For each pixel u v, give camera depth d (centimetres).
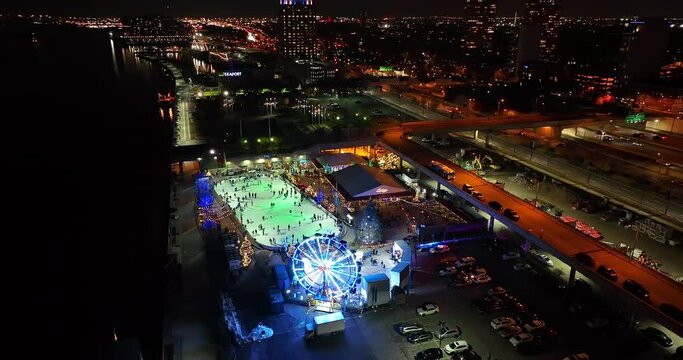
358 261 7369
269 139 13312
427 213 9362
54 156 14475
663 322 5512
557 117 15488
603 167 12319
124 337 6575
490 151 13962
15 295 7900
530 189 10862
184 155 11906
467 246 8188
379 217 8812
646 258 7600
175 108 19162
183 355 5700
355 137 13100
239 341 5916
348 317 6450
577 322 6275
